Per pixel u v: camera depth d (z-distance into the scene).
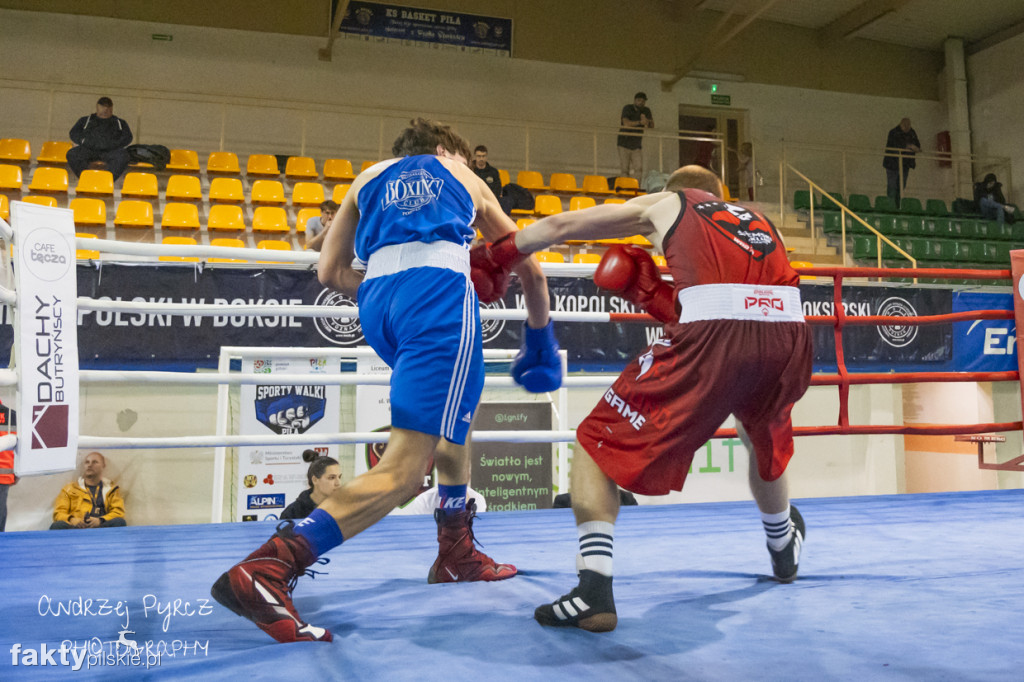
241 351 3.16
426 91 10.37
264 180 8.77
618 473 1.37
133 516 5.45
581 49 11.03
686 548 2.11
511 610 1.48
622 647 1.23
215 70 9.66
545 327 1.78
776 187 11.66
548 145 10.82
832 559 1.94
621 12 11.24
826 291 5.38
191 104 9.55
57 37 9.18
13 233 2.02
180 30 9.58
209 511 5.60
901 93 12.34
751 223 1.49
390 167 1.57
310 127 9.93
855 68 12.17
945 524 2.49
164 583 1.66
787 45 11.91
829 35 11.91
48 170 8.06
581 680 1.08
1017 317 3.13
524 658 1.18
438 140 1.65
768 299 1.42
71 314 2.21
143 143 9.32
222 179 8.51
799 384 1.47
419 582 1.73
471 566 1.73
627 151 10.70
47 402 2.08
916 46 12.45
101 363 4.18
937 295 5.59
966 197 11.74
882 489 7.24
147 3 9.50
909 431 2.96
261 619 1.23
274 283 4.21
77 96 9.15
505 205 8.77
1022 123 11.20
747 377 1.39
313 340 4.51
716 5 11.48
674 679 1.08
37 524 5.22
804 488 7.13
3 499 3.86
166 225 7.83
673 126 11.34
